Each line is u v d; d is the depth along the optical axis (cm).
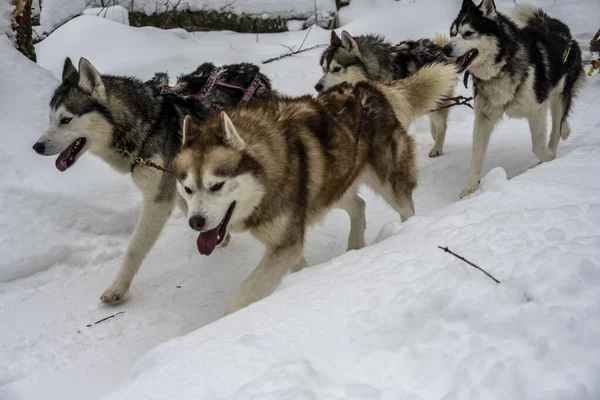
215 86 494
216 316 409
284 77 852
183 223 560
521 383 184
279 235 357
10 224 492
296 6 1078
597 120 736
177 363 233
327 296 265
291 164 348
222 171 316
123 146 433
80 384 337
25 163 550
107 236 532
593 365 184
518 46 549
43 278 468
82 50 823
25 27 705
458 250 276
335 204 411
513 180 374
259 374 210
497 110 575
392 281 263
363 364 209
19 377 346
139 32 877
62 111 415
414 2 1117
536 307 216
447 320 224
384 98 428
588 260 230
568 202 314
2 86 617
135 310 418
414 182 455
